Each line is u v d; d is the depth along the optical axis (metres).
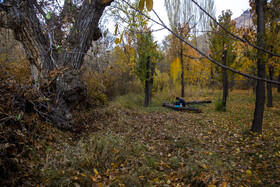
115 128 5.08
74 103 4.45
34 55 3.95
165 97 12.06
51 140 3.54
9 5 3.57
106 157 3.14
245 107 8.54
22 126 3.06
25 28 3.75
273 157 3.44
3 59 5.08
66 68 3.63
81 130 4.59
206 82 14.20
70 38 4.02
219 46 8.37
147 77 9.20
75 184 2.43
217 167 3.19
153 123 5.95
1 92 3.16
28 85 3.39
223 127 5.62
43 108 4.00
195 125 5.91
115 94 10.02
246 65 9.67
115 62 8.32
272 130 4.95
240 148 4.08
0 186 2.19
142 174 2.92
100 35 4.71
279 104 8.93
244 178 2.84
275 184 2.63
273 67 7.98
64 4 4.06
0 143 2.55
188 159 3.50
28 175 2.46
